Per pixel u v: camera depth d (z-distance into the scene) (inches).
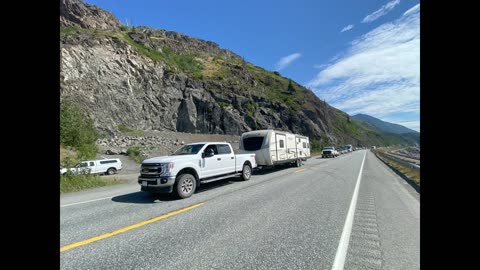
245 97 3725.4
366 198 310.7
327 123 4485.7
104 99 2319.1
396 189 377.4
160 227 205.6
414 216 230.7
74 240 179.6
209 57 4982.8
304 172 628.7
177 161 325.4
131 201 314.3
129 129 2330.2
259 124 3462.1
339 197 317.1
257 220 219.5
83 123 1160.8
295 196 323.9
